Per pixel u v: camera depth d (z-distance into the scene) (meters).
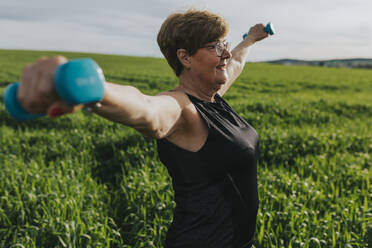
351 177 4.62
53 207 3.47
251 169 1.43
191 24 1.26
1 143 6.47
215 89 1.39
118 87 0.88
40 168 4.85
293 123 9.29
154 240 3.04
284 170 5.05
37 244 2.99
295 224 3.17
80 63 0.63
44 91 0.60
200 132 1.27
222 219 1.37
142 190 3.89
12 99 0.63
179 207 1.42
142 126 0.99
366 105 12.90
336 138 6.96
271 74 36.66
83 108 0.74
